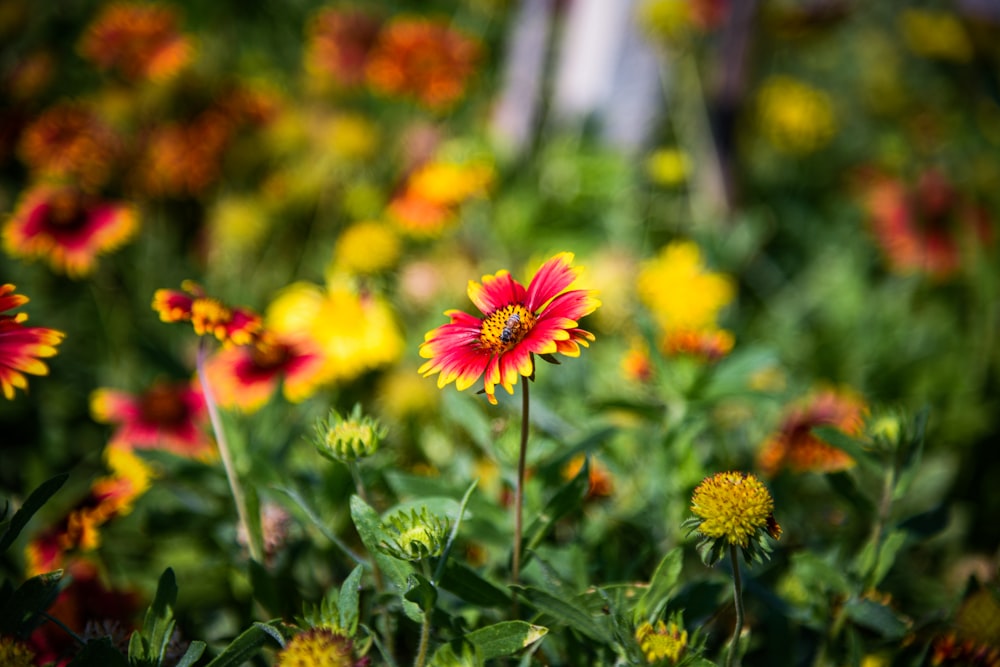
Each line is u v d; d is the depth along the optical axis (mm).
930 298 1293
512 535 682
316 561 740
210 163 1299
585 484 646
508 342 598
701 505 581
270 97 1391
